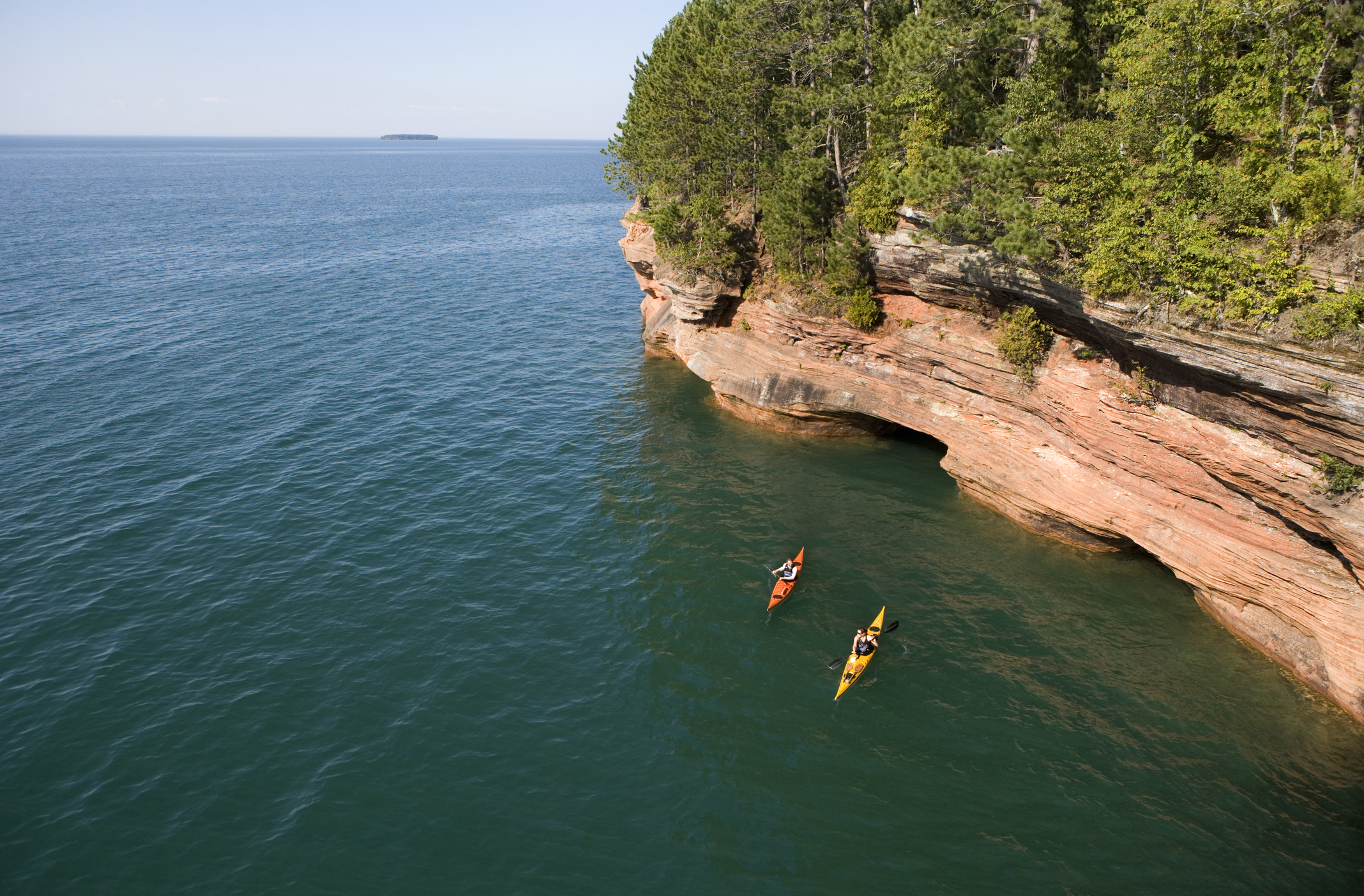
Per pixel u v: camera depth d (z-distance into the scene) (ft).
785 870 60.64
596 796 67.41
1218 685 78.79
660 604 93.76
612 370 175.63
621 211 492.54
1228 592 83.51
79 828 63.41
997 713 76.28
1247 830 63.21
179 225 395.75
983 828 64.03
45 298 227.40
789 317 127.85
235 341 192.34
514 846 62.54
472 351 188.75
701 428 142.72
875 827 64.39
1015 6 100.99
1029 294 91.97
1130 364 84.64
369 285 257.96
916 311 116.37
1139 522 90.17
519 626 89.61
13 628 87.71
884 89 112.16
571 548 105.70
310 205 510.99
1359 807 64.85
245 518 111.45
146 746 71.82
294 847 62.13
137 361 175.83
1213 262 69.62
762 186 136.15
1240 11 70.64
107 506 113.91
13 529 107.34
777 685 80.64
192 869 60.13
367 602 93.35
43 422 141.69
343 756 71.05
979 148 99.96
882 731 74.49
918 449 132.26
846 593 95.14
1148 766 69.82
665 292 169.37
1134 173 79.41
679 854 61.98
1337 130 71.31
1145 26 79.36
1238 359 67.87
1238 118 72.02
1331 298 61.77
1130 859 61.00
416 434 140.36
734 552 104.27
